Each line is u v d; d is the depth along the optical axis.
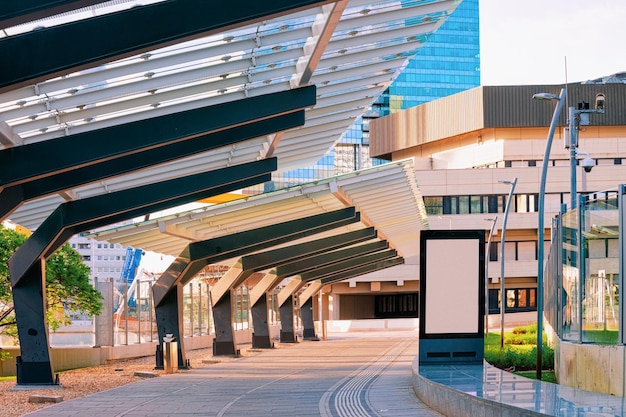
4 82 10.52
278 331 64.25
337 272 52.88
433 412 16.27
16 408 18.03
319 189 26.72
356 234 39.09
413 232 45.62
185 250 29.97
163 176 21.56
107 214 21.25
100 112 15.28
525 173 88.81
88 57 10.66
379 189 30.22
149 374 26.92
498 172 89.25
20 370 22.17
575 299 19.83
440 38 190.25
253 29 13.93
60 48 10.62
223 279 38.00
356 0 13.82
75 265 28.58
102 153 15.54
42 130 15.40
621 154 88.56
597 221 17.95
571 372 19.66
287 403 18.33
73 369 32.00
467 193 90.00
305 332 58.91
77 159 15.40
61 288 28.56
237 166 22.11
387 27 15.55
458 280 21.28
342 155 176.62
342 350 44.38
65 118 15.18
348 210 31.69
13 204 17.06
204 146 17.84
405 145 102.25
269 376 26.72
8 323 28.75
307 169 166.62
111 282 35.91
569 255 20.64
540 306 22.98
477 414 13.52
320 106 19.53
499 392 14.30
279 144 21.98
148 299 41.16
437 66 189.62
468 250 21.28
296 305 71.00
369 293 103.25
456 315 21.27
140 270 63.72
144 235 27.80
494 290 90.38
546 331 43.59
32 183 17.22
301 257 39.97
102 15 10.73
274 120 17.91
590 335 18.58
